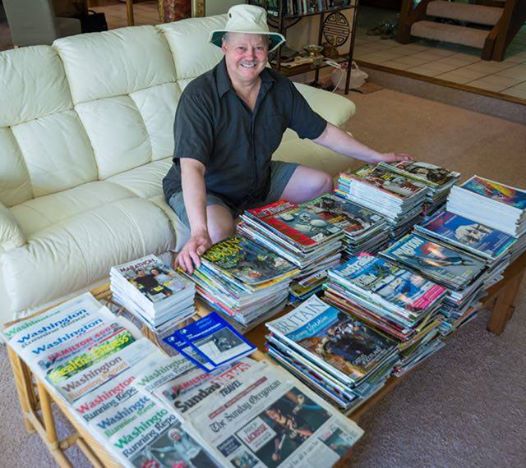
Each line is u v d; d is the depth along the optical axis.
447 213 1.83
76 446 1.54
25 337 1.29
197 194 1.69
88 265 1.74
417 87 4.59
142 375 1.20
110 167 2.24
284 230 1.57
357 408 1.22
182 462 1.01
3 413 1.62
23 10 3.36
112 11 5.75
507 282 1.71
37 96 2.05
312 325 1.34
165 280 1.42
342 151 2.12
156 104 2.37
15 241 1.66
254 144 1.96
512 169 3.37
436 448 1.59
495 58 5.28
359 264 1.50
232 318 1.41
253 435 1.07
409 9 5.63
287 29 4.16
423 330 1.37
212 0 3.50
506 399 1.77
